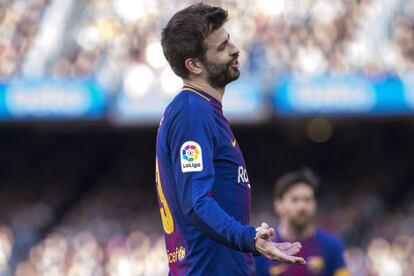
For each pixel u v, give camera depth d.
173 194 9.98
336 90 46.00
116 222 54.72
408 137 63.56
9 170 62.62
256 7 50.53
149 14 50.88
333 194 60.28
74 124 54.19
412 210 58.50
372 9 51.06
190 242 9.93
